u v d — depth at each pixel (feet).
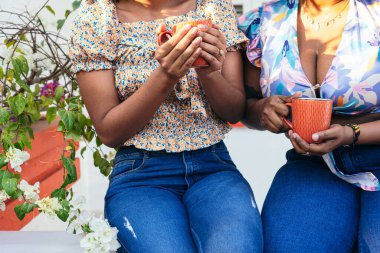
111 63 6.63
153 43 6.63
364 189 6.51
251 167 15.61
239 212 6.07
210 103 6.69
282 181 6.89
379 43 6.57
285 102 6.69
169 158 6.59
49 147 9.76
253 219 6.08
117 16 6.77
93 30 6.59
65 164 7.16
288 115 6.73
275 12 7.11
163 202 6.30
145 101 6.25
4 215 8.38
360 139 6.39
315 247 6.13
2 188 6.66
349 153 6.67
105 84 6.57
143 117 6.36
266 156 16.30
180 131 6.61
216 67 6.13
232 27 6.97
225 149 6.95
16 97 7.09
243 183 6.63
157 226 5.98
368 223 6.20
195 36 5.83
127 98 6.62
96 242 5.97
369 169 6.68
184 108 6.61
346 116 6.82
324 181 6.72
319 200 6.51
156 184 6.57
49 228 10.68
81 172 12.90
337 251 6.22
